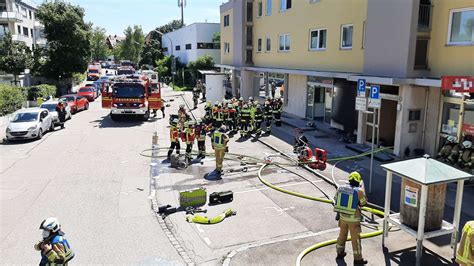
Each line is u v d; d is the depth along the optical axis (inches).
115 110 997.2
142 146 731.4
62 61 1737.2
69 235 363.6
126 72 2246.6
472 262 241.0
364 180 505.4
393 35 584.1
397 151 596.1
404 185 316.2
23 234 368.8
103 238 357.7
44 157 658.8
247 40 1282.0
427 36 571.5
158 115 1132.5
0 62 1510.8
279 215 403.9
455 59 534.9
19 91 1226.6
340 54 775.1
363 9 693.9
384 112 648.4
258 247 335.6
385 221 332.5
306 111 963.3
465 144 494.9
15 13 2054.6
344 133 761.6
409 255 317.1
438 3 554.9
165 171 565.9
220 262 316.2
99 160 632.4
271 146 705.0
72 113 1178.6
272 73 1140.5
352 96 726.5
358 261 304.0
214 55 2273.6
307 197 448.8
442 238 344.8
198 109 1220.5
